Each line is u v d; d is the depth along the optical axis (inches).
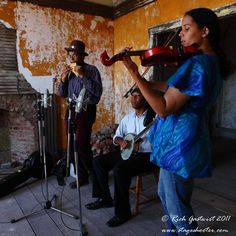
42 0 138.3
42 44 141.8
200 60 48.2
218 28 50.9
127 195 85.5
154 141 58.1
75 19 150.9
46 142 144.3
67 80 113.3
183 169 52.1
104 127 163.8
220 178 123.5
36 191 111.1
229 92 205.0
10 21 131.6
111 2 162.1
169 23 124.0
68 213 92.0
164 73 143.1
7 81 133.8
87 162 113.9
